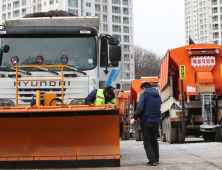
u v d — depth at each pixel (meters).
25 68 7.99
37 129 6.26
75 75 7.94
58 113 6.14
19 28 8.15
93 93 7.04
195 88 11.77
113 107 5.96
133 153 8.86
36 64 8.06
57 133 6.28
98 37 8.57
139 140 17.94
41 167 6.28
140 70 111.44
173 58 11.90
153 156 6.54
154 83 18.77
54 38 8.20
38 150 6.31
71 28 8.14
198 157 7.52
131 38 91.12
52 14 9.98
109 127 6.25
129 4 91.38
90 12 80.19
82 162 6.29
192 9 154.38
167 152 8.84
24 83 7.84
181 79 11.84
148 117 6.71
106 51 8.55
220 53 11.80
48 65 7.28
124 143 14.80
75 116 6.14
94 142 6.32
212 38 127.62
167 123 13.23
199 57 11.86
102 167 6.30
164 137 14.95
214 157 7.43
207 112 11.60
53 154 6.29
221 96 12.09
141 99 6.77
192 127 12.12
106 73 8.56
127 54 89.94
